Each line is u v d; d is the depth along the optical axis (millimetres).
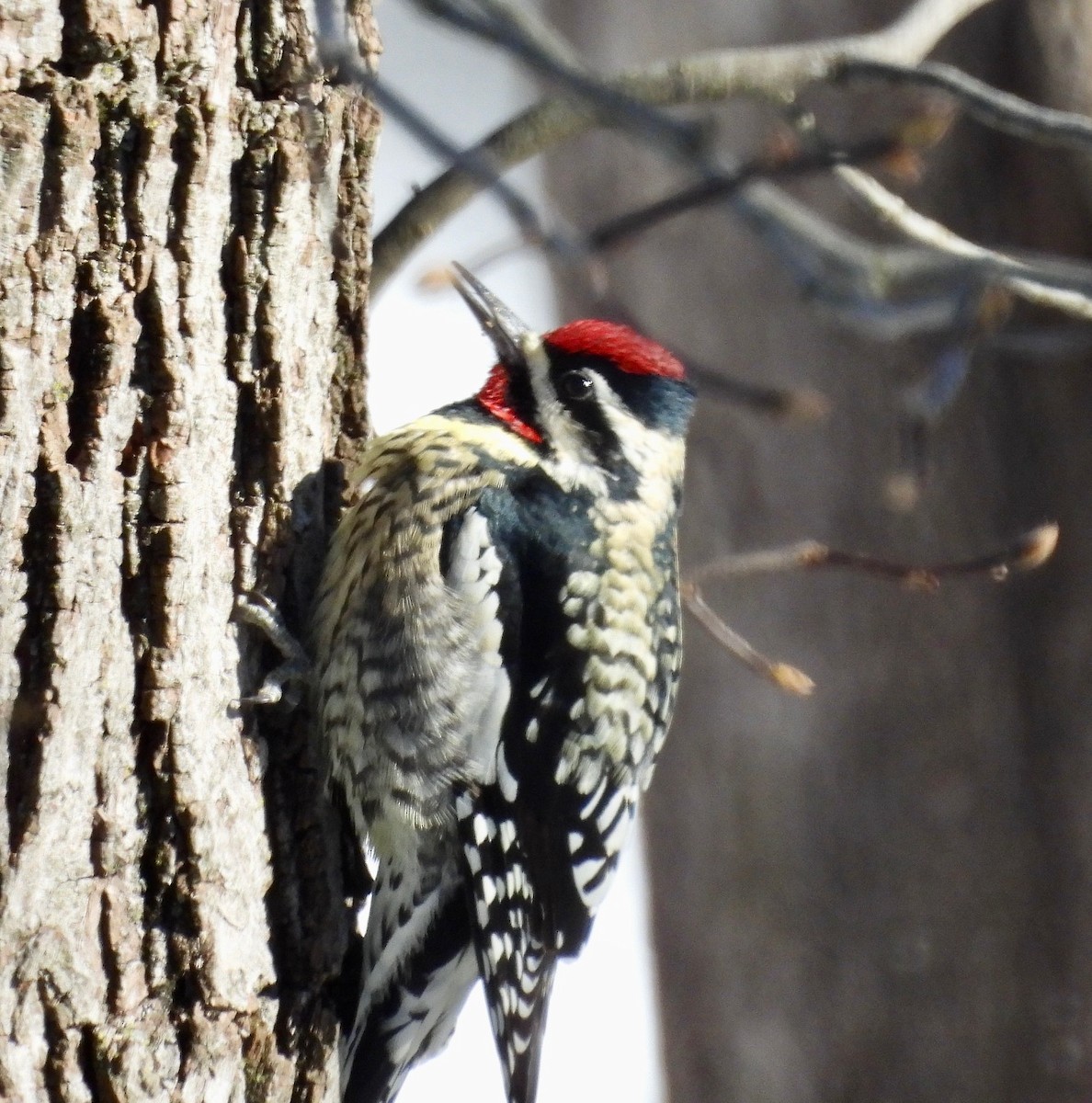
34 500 7504
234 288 8203
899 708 14133
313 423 8633
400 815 9266
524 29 8938
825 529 14125
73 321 7621
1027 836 14062
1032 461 13945
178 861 7879
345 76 8414
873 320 8883
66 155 7461
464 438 9750
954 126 13648
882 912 14203
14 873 7398
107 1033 7594
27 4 7359
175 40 7719
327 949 8625
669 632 10164
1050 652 14031
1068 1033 13953
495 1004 9398
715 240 14320
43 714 7492
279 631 8391
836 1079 14336
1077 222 13398
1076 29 13633
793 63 9711
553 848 9750
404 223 9977
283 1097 8281
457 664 9320
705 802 14656
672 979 15023
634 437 10109
